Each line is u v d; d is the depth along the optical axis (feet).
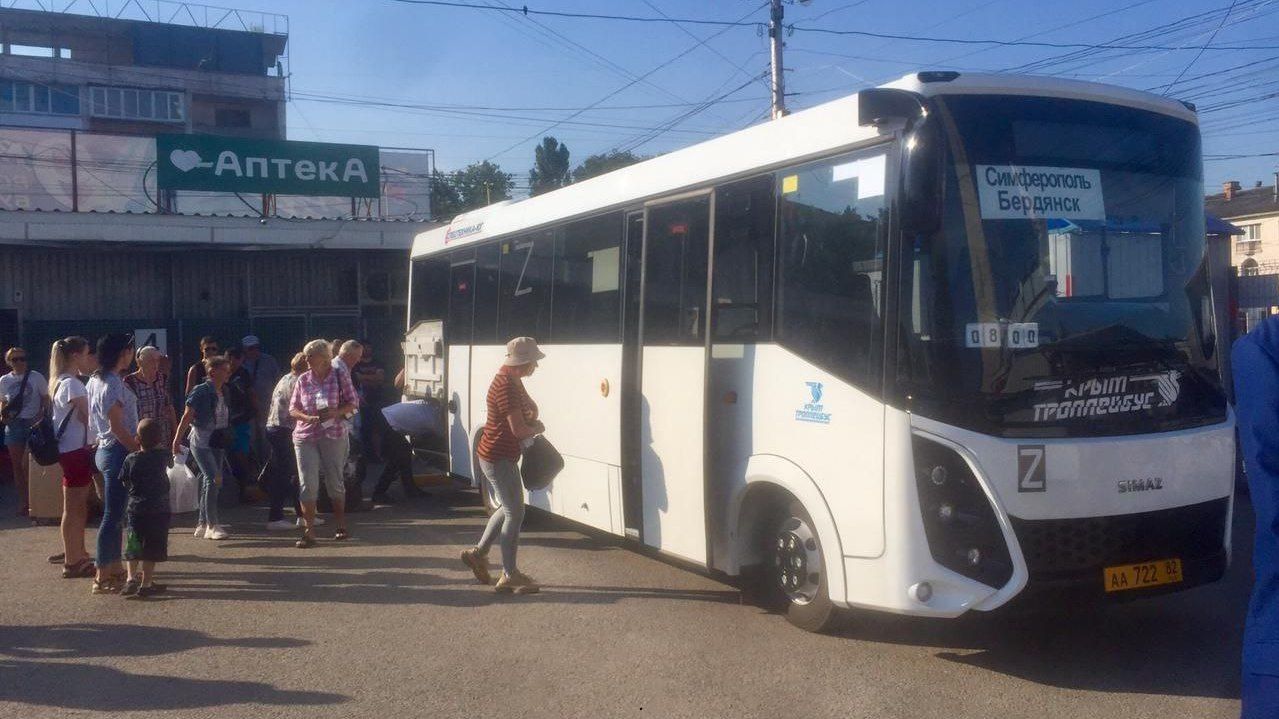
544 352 33.53
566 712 18.94
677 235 26.53
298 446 34.19
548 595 27.32
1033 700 18.90
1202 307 21.45
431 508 42.14
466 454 40.63
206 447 35.50
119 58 213.87
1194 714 18.11
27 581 29.96
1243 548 30.99
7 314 60.18
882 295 20.04
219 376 35.88
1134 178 21.06
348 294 70.08
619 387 28.71
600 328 29.96
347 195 70.69
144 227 61.98
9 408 40.78
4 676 21.48
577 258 31.60
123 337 28.32
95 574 30.53
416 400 46.16
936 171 18.83
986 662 21.08
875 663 21.11
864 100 19.29
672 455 26.35
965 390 19.11
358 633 24.30
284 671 21.61
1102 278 20.34
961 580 19.06
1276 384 9.20
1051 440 19.25
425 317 46.06
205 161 66.95
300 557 32.71
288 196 75.82
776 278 22.98
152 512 27.66
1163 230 21.21
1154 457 20.02
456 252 42.19
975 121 19.92
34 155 72.84
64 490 30.32
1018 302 19.54
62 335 60.18
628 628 24.08
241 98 212.02
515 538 27.61
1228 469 21.17
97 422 28.19
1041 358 19.47
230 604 27.09
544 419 33.30
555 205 33.40
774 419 22.82
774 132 23.50
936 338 19.26
